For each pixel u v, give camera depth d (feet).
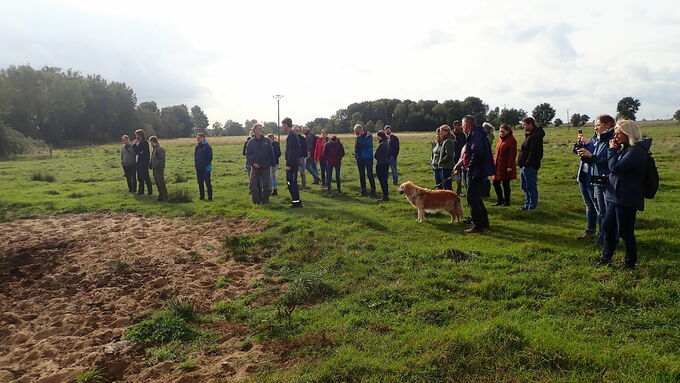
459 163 27.40
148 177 45.19
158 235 29.32
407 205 34.53
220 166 77.36
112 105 274.57
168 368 13.30
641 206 16.78
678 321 13.64
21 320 17.47
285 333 14.62
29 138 150.71
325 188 46.80
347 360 12.30
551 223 26.84
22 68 222.07
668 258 18.58
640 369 10.80
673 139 95.25
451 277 18.28
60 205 40.01
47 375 13.25
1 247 27.09
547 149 90.33
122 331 16.07
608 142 19.53
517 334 12.42
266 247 25.50
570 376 10.76
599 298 15.33
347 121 344.90
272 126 435.94
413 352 12.44
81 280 21.43
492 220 28.30
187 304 17.01
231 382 11.94
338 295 17.83
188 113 440.04
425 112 336.49
